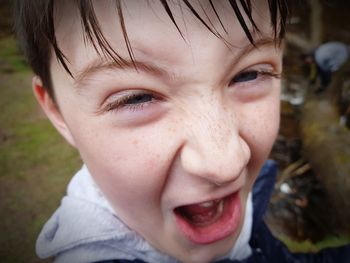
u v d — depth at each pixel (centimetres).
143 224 18
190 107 14
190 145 14
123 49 13
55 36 14
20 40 19
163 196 16
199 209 18
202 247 18
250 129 16
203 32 13
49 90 18
